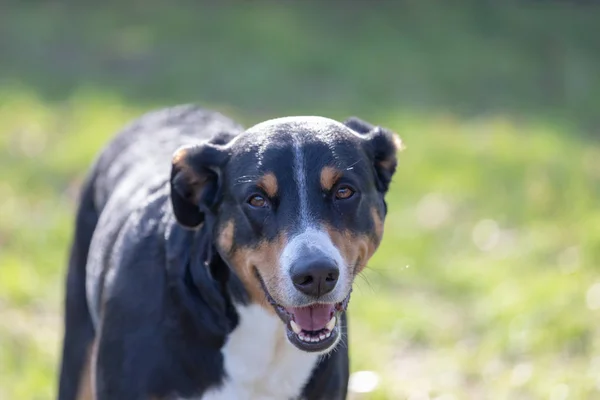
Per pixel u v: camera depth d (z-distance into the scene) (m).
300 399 5.41
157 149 6.60
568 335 8.69
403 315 9.34
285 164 4.96
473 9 22.41
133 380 5.19
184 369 5.19
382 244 10.84
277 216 4.91
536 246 10.88
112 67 17.06
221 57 17.98
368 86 17.30
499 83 18.33
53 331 8.68
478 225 11.62
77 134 13.61
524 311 9.19
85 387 6.41
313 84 17.11
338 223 4.95
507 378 8.24
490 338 8.96
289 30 19.73
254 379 5.29
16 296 9.20
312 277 4.69
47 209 11.17
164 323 5.18
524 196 12.30
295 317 4.95
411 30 20.86
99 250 6.02
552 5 23.41
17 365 7.88
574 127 16.00
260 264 4.94
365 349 8.67
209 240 5.23
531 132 15.20
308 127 5.14
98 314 5.85
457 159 13.60
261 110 15.46
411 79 17.94
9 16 19.28
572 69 19.59
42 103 14.93
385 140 5.43
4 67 16.58
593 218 11.08
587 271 9.93
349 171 5.04
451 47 20.19
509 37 21.27
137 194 6.04
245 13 20.48
